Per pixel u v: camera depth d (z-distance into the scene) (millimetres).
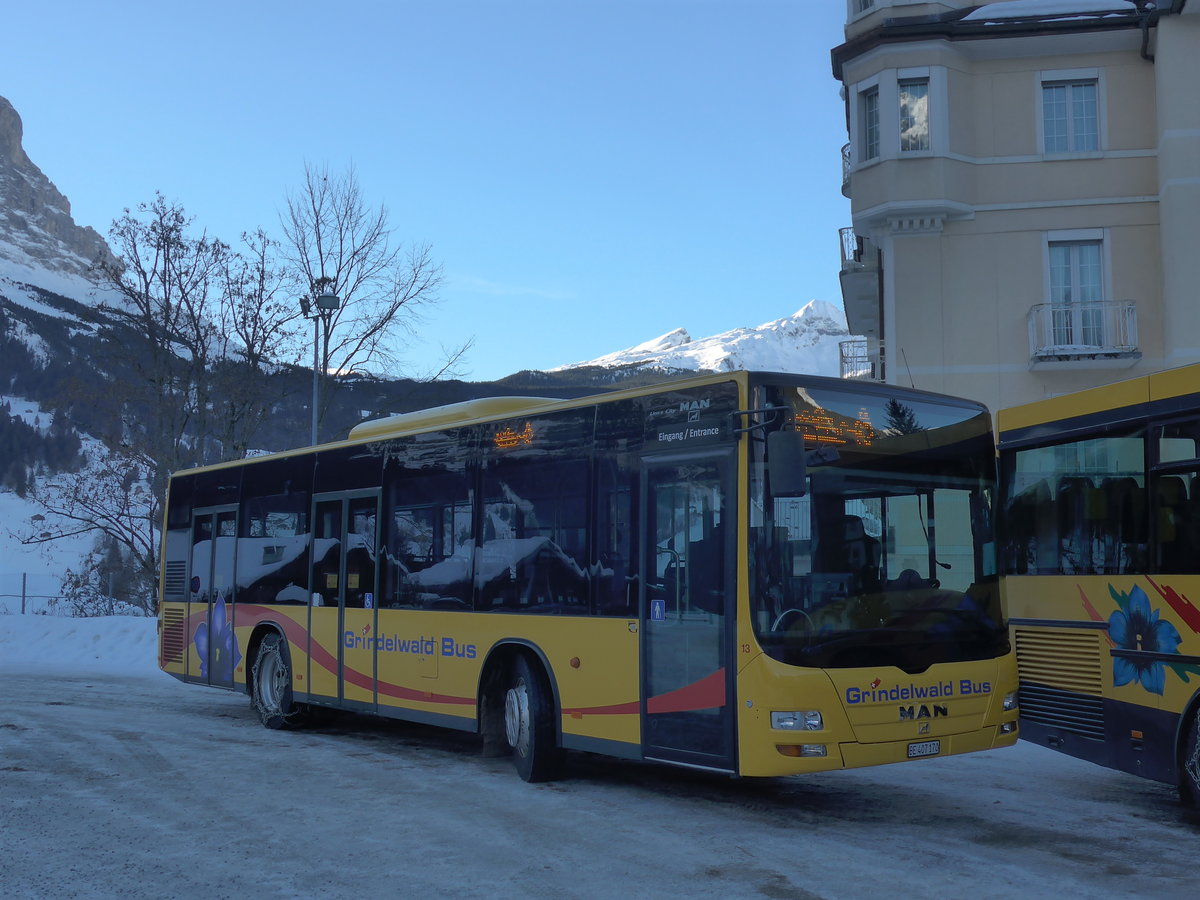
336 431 33469
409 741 12297
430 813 8281
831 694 7613
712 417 8273
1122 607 8453
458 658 10469
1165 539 8055
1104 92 26344
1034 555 9500
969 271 26531
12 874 6555
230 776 9812
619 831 7711
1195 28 25344
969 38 26375
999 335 26359
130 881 6410
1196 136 25172
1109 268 26016
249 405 32938
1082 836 7652
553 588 9508
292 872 6605
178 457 32031
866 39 26641
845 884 6363
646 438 8812
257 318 33125
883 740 7742
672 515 8492
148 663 22703
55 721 13352
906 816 8305
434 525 11016
